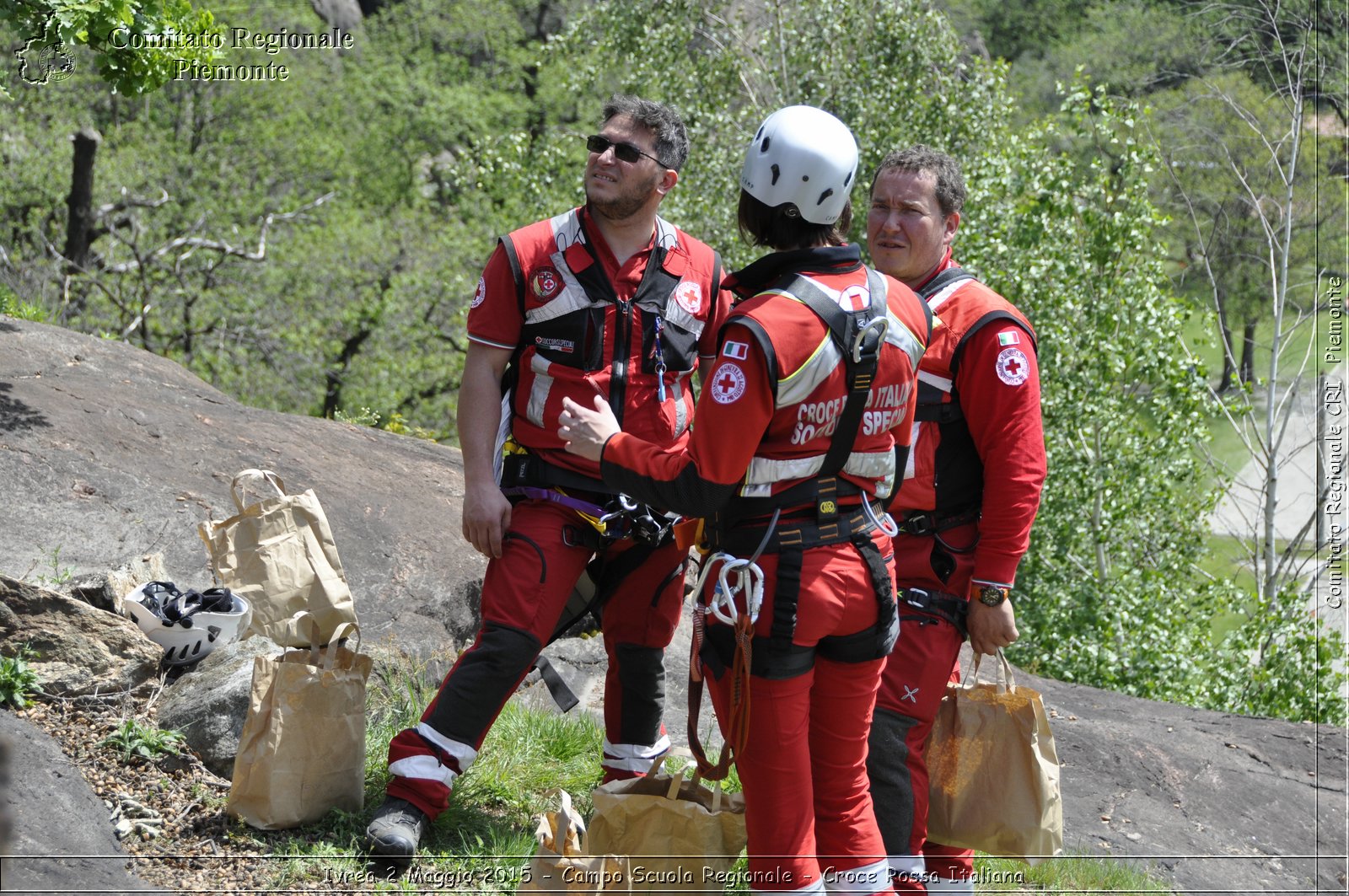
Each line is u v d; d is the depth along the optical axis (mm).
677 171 7285
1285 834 11141
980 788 7047
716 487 5551
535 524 7125
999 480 6895
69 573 9336
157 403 12945
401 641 10055
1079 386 26297
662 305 7355
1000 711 7043
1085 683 25156
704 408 5543
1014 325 6988
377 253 45688
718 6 37594
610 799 6277
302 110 54938
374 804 7336
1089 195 26969
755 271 5844
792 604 5629
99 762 7055
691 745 6203
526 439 7285
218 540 7797
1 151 39312
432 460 14344
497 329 7246
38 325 13852
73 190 31891
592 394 7199
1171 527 28969
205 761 7328
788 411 5605
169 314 36969
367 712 8539
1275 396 30766
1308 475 29031
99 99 47062
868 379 5672
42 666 7578
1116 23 57062
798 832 5859
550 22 83125
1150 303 26266
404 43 75875
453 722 6867
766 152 5805
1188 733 12828
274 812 6715
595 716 10211
